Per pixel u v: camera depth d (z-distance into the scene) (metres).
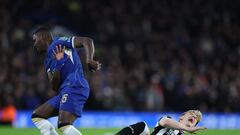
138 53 74.75
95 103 63.66
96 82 64.50
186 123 27.08
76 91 26.22
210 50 79.75
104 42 78.19
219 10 88.19
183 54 76.31
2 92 61.16
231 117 66.88
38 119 26.77
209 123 65.62
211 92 69.31
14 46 71.12
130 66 73.38
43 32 27.50
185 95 67.25
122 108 64.94
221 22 86.56
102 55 73.06
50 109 26.80
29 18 82.69
